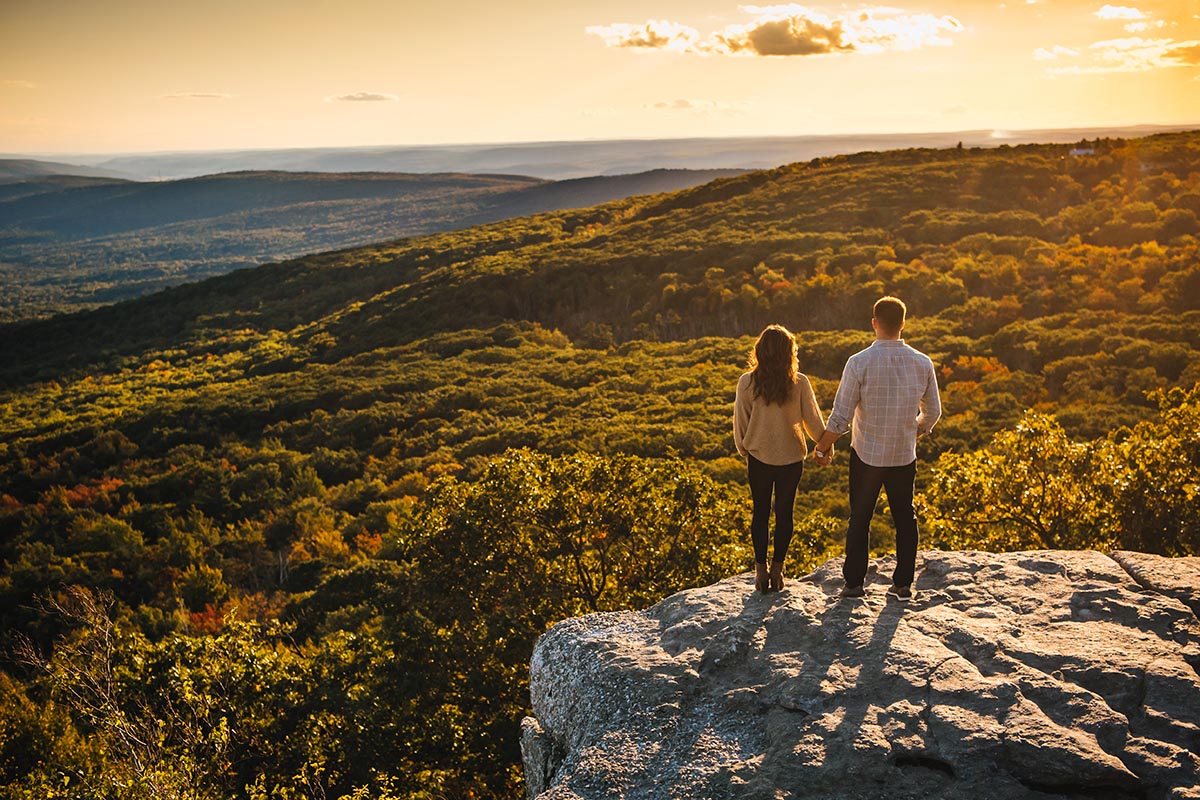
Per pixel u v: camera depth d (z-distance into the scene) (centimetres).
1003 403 4397
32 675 1739
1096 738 350
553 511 1289
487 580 1273
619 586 1302
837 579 550
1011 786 335
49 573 3956
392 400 6800
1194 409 1336
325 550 3834
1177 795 318
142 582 3919
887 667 413
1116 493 1216
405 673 1210
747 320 7538
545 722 492
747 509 1418
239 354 9906
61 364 10938
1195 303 5578
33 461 6519
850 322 7025
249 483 5400
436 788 1071
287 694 1218
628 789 371
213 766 1032
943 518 1404
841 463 3597
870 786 343
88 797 897
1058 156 10906
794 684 412
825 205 10325
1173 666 392
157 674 1150
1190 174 8375
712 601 523
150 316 12544
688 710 418
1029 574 518
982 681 391
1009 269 6638
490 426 5616
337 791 1133
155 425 7056
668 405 5341
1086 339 5034
